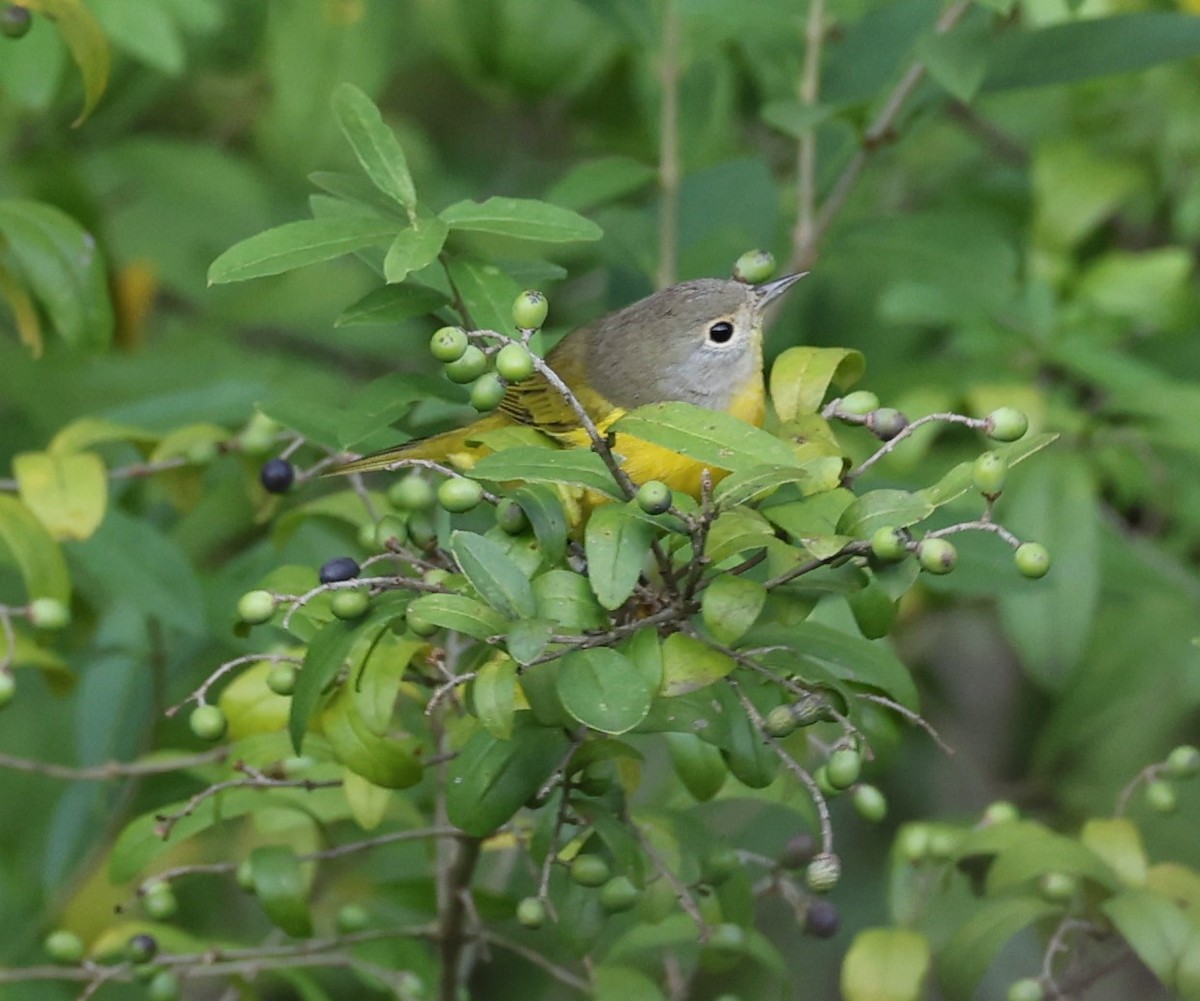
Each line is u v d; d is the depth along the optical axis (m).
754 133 14.58
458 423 10.12
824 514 6.45
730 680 6.60
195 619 9.52
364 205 7.44
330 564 6.95
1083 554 10.69
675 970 8.55
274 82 12.77
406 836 7.79
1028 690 13.75
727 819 10.60
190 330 13.48
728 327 9.96
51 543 8.55
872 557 6.34
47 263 9.08
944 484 6.37
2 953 10.54
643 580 6.95
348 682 7.14
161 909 8.10
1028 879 8.30
